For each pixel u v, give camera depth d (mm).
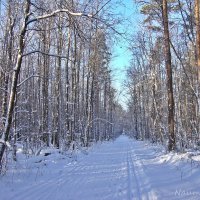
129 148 40219
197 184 12195
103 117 63500
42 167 17812
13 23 16547
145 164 20547
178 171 15492
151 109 47406
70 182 13719
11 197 10383
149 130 58188
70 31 28547
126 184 13352
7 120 12953
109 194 11367
